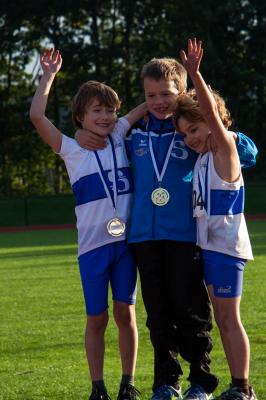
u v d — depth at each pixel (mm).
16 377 9281
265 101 54438
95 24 56938
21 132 57188
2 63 57312
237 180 7047
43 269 20672
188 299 7105
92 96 7367
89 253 7348
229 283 7023
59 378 9156
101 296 7324
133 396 7387
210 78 52250
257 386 8367
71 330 12242
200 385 7184
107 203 7293
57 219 43969
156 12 56719
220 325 7129
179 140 7289
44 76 7520
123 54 56875
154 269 7160
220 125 6863
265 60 54844
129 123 7539
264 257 21734
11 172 57719
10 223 43781
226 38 54062
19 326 12711
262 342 10766
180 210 7160
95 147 7367
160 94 7262
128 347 7480
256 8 53188
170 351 7270
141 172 7285
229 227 7012
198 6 51969
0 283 18094
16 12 55906
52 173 58750
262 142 54562
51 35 56844
